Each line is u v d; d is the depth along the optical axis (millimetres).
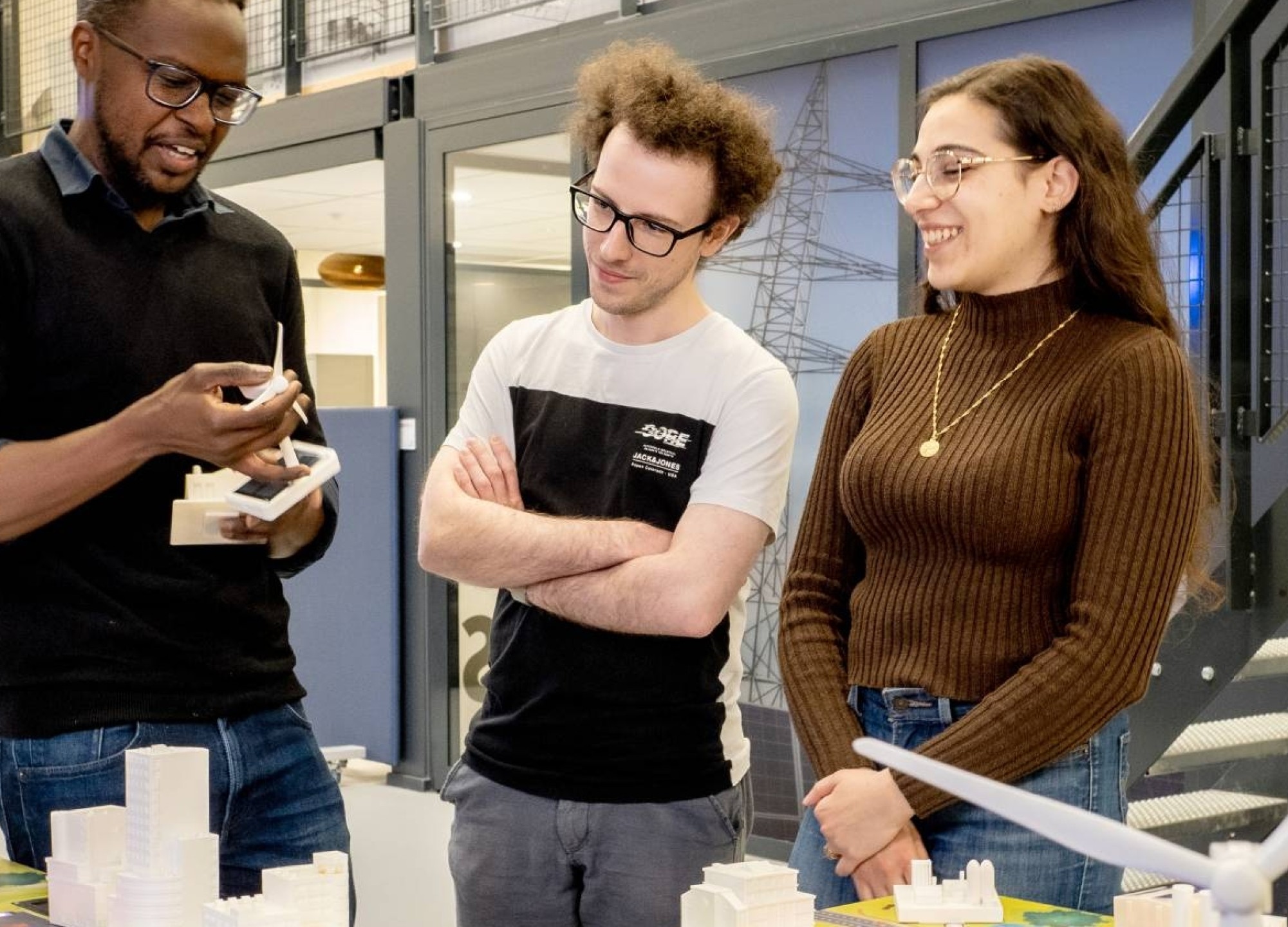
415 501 5816
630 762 1965
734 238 2088
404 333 5875
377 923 3922
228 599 1971
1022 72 1851
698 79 2014
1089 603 1725
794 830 4523
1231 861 875
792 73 4594
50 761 1842
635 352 2051
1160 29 3812
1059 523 1768
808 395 4570
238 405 1918
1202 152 3541
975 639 1786
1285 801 3855
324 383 10367
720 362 2043
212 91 1855
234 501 1806
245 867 2016
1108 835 924
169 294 1939
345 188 6867
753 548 2002
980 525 1781
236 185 6641
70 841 1549
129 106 1825
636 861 1959
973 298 1898
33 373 1859
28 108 7035
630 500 2023
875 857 1751
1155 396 1743
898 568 1868
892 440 1886
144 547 1907
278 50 6449
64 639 1853
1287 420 3479
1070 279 1856
